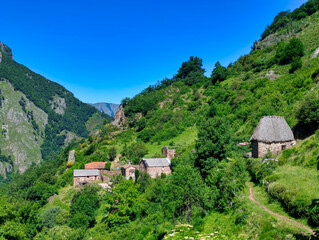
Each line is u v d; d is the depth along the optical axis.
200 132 40.22
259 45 139.75
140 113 131.25
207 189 28.62
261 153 39.25
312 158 25.48
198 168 37.12
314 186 20.45
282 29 136.88
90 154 105.62
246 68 124.69
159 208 39.97
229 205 24.98
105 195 58.59
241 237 18.80
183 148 75.12
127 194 45.44
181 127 98.69
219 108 92.81
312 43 92.00
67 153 140.12
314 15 122.12
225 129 38.69
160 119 114.62
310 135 38.09
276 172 27.19
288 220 18.70
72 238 41.06
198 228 24.77
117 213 43.72
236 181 26.80
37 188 71.75
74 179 75.44
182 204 29.19
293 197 19.94
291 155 30.41
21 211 48.25
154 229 32.56
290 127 44.06
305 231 16.34
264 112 61.03
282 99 63.31
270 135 39.62
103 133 126.06
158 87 163.38
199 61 161.00
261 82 85.56
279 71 88.12
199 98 119.69
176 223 28.70
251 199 24.59
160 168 66.88
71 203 60.94
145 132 104.94
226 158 35.31
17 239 35.69
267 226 18.52
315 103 37.78
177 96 132.12
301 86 62.38
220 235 19.42
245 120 72.19
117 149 102.12
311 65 73.12
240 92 90.38
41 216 52.28
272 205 21.97
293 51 89.62
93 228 47.00
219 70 130.88
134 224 40.47
